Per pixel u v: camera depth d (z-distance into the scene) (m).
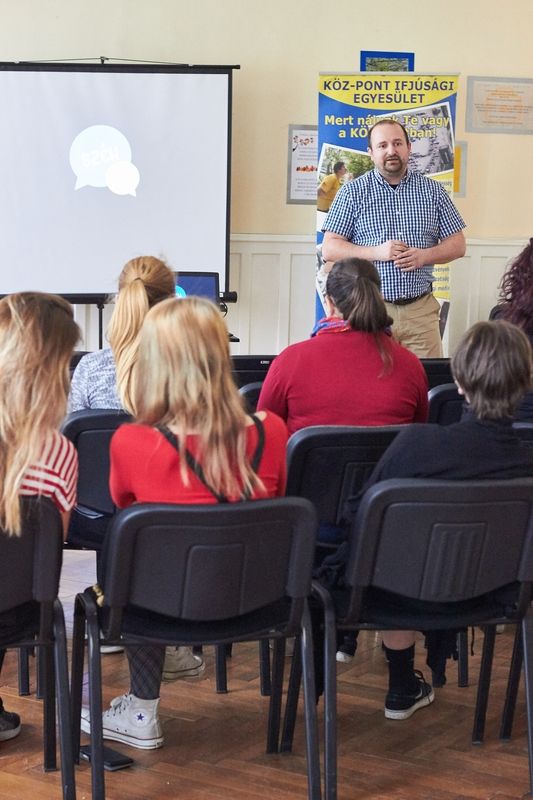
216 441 2.09
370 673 3.21
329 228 5.34
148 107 6.43
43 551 2.08
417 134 6.39
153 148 6.46
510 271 3.26
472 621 2.33
